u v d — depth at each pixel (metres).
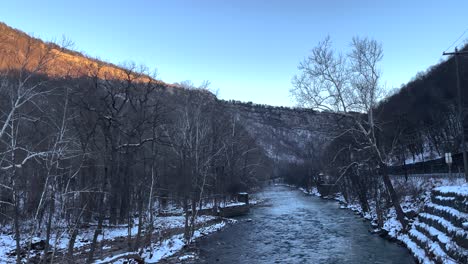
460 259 16.50
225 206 54.47
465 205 19.53
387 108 76.62
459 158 44.59
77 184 31.12
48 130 27.41
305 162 120.44
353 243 29.02
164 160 45.16
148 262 25.14
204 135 43.75
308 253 26.69
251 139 85.44
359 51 34.06
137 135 34.59
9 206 29.56
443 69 83.25
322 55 35.19
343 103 34.59
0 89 21.42
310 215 50.28
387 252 24.89
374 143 33.41
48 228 21.67
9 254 25.31
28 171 29.52
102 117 27.70
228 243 32.16
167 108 36.72
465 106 58.03
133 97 33.84
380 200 42.31
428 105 79.12
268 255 26.81
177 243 30.83
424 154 76.00
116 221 37.94
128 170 31.77
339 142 47.97
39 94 20.97
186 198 35.53
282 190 122.88
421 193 36.66
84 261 24.00
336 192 80.81
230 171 64.88
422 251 21.89
